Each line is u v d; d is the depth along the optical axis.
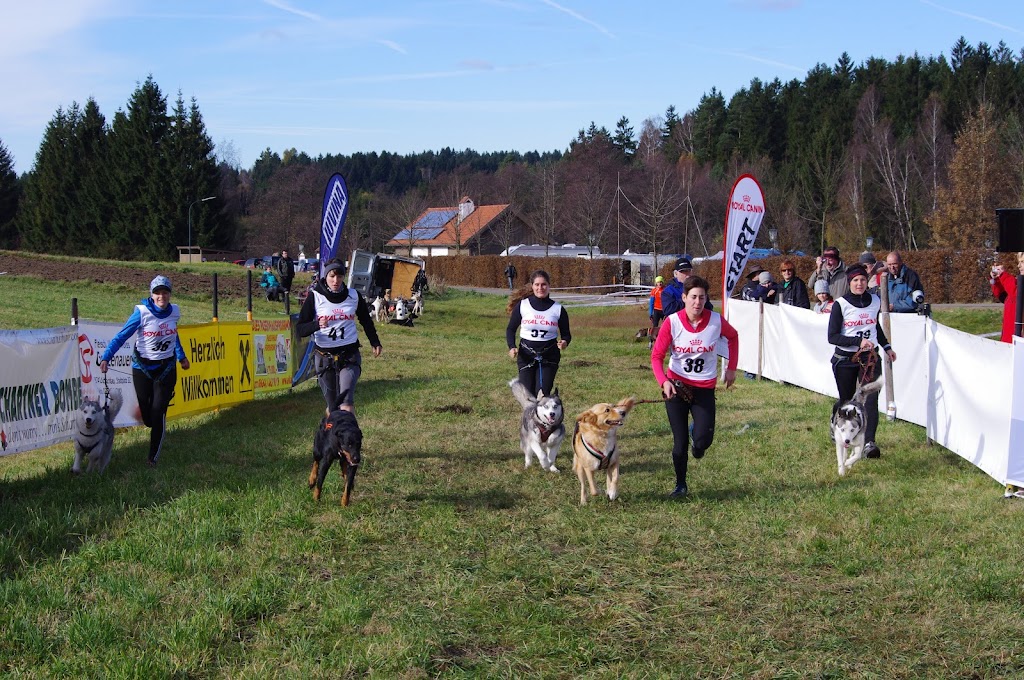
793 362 12.50
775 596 4.56
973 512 5.91
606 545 5.44
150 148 64.44
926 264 27.47
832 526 5.71
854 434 7.06
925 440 8.41
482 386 12.73
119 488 6.57
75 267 34.88
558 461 8.05
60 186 67.62
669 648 3.97
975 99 51.88
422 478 7.25
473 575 4.90
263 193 88.12
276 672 3.71
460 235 69.88
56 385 8.01
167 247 64.38
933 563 4.98
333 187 14.17
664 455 8.09
